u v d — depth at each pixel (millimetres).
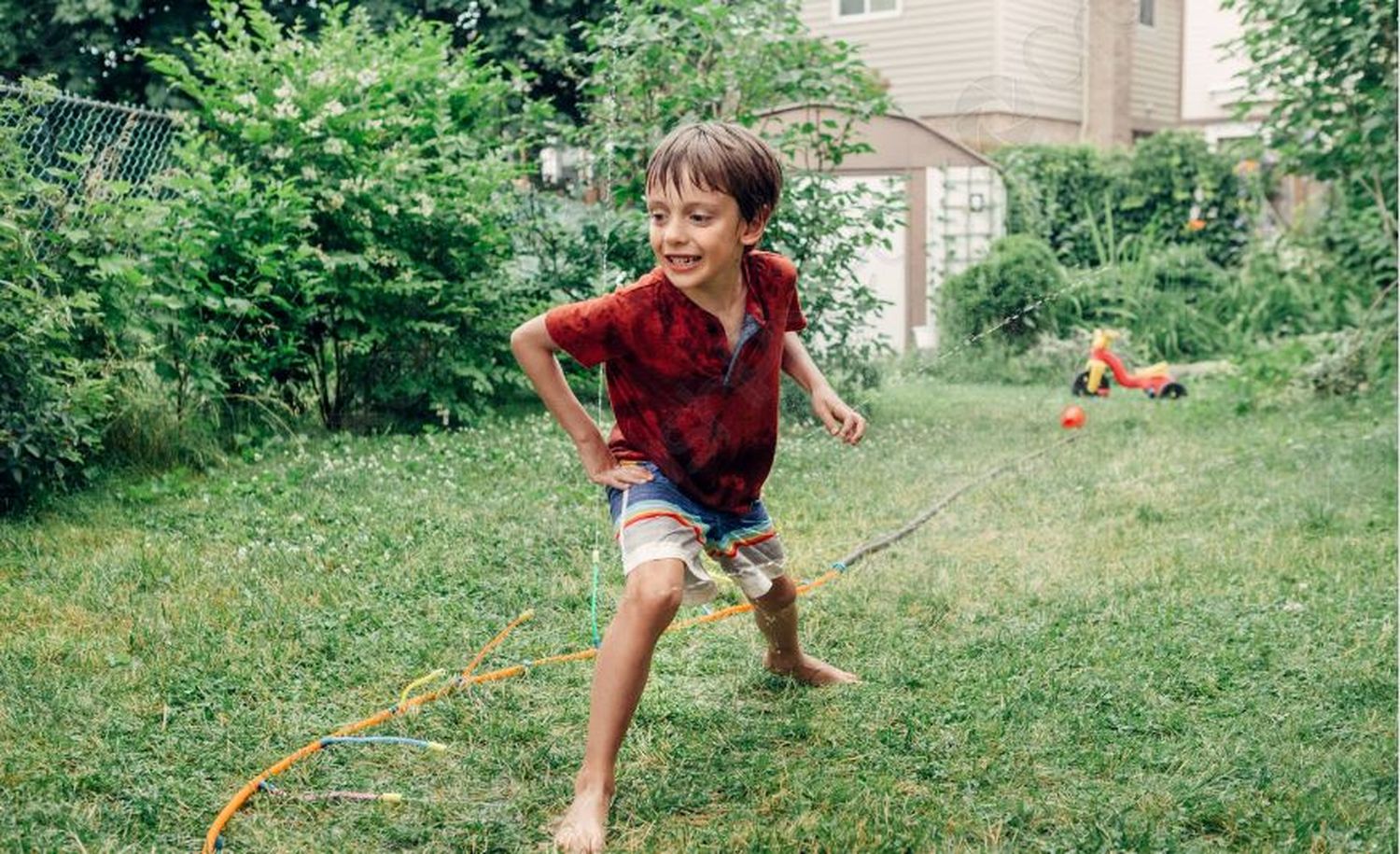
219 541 4133
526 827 2186
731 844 2115
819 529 4344
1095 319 10156
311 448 5875
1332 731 2586
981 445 5965
